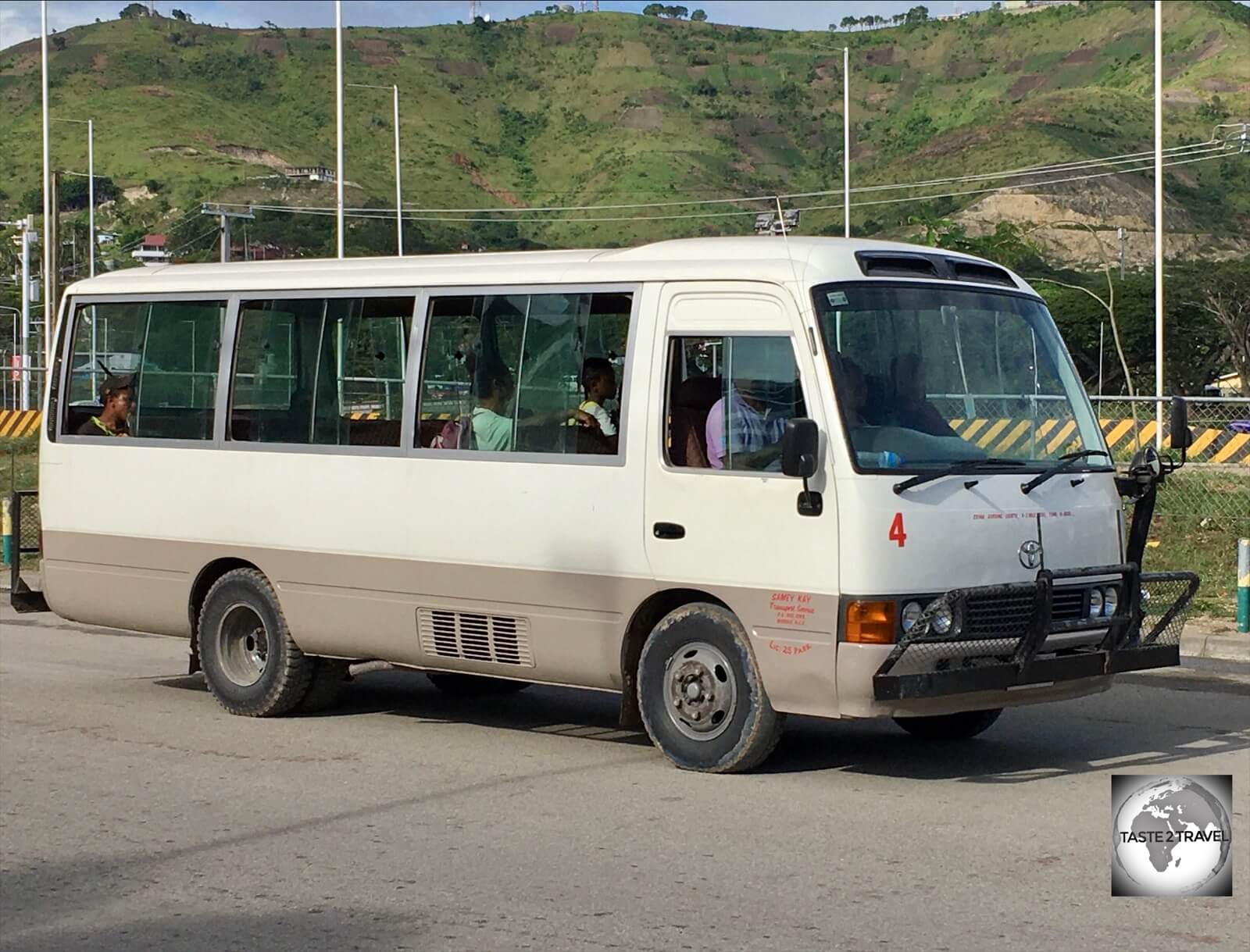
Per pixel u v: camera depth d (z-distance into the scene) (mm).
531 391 9367
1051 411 8961
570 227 156500
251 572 10719
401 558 9867
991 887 6746
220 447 10742
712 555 8570
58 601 11641
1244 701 11023
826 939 6109
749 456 8469
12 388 47156
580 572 9102
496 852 7395
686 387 8758
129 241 123500
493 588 9477
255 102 186000
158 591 11109
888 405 8336
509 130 187625
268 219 114375
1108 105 168000
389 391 10000
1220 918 6336
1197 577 9180
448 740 10016
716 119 190250
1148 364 64750
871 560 8023
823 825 7770
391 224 119438
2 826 8016
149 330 11180
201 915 6570
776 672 8359
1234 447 20812
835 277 8406
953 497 8227
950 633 8000
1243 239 134625
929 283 8719
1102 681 8844
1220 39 193625
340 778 8961
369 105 185875
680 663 8812
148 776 9062
